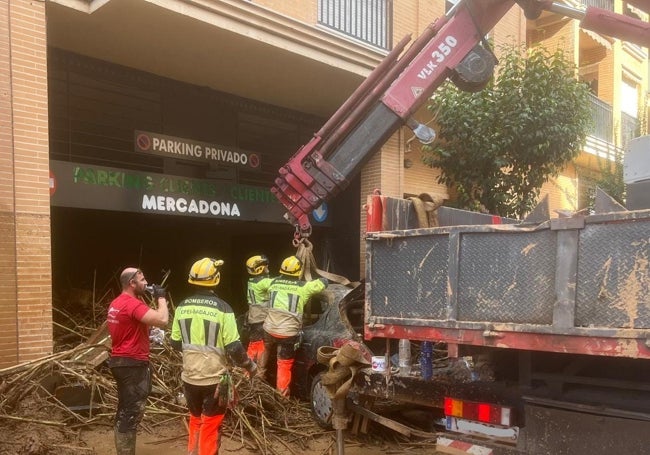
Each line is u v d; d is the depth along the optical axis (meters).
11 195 6.40
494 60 5.58
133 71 9.23
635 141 3.81
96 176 8.38
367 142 5.53
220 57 8.74
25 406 5.55
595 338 3.16
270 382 7.27
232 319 4.66
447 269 3.82
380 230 4.76
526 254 3.48
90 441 5.39
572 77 9.67
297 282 6.68
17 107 6.50
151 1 6.92
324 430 6.02
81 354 6.18
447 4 12.14
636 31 4.60
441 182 10.57
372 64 9.59
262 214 10.55
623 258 3.10
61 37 8.00
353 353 4.59
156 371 6.41
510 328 3.46
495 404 3.98
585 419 3.54
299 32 8.45
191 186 9.48
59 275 11.03
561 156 9.72
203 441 4.57
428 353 4.53
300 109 11.47
